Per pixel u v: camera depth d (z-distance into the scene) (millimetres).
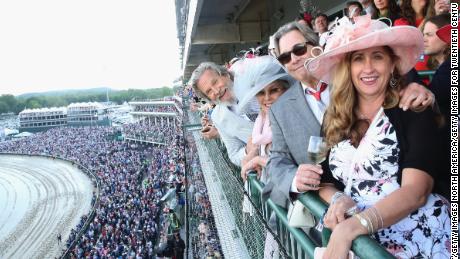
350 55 2078
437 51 3145
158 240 32531
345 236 1741
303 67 2928
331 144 2301
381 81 2027
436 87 2367
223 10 14656
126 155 84625
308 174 2369
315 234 2734
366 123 2150
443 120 1938
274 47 3199
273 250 3598
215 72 4691
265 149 3709
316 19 5305
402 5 4094
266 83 3451
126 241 35031
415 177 1829
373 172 2082
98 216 46156
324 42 2959
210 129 6090
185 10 21172
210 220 9758
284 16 13086
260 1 15859
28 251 48375
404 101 1951
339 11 8906
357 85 2090
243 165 4012
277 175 2746
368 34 1908
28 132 183125
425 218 1976
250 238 5004
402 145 1967
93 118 185125
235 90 3895
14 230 57000
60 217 58281
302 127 2844
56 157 100438
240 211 5738
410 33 1894
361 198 2133
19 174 90250
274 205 2967
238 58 6000
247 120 4719
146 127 104062
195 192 12398
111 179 66562
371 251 1587
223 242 6016
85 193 67062
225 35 16078
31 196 73188
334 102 2211
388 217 1745
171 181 27766
